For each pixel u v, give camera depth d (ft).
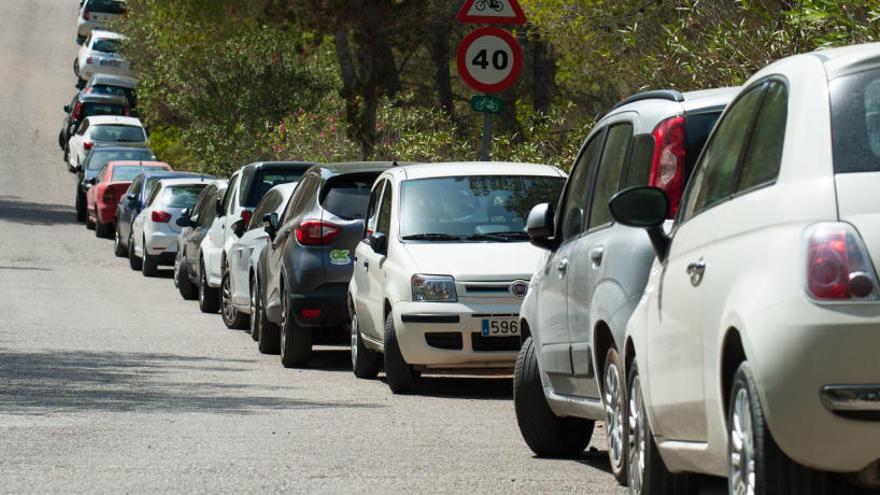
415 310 120.26
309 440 92.07
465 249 123.54
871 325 46.21
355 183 145.28
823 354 46.32
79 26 626.64
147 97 432.25
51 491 71.05
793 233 48.34
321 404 113.50
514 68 146.20
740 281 50.72
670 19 166.61
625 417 69.77
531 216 83.46
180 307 215.10
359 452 87.10
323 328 159.84
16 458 81.61
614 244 72.69
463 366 120.57
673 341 58.75
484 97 146.20
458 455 86.94
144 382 125.18
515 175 132.36
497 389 127.03
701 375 54.95
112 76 530.27
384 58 284.61
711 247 55.16
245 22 346.95
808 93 51.55
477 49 146.00
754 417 48.57
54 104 654.12
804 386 46.55
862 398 46.01
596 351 74.59
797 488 48.39
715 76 128.16
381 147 252.62
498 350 120.26
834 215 47.70
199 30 363.97
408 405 114.52
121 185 353.72
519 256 122.42
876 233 47.11
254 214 179.01
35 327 174.50
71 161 493.77
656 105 74.84
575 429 87.04
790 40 119.96
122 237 308.60
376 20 280.51
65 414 102.32
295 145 284.61
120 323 185.26
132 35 442.50
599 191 78.84
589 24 189.16
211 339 170.40
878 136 49.44
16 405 106.73
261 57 371.97
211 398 114.93
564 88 353.31
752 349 48.11
